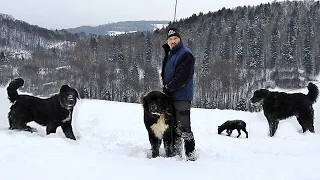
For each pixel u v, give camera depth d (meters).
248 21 92.12
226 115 13.98
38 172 3.85
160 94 5.29
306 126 10.09
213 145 7.04
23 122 7.57
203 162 4.84
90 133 8.23
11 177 3.65
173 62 5.36
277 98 10.05
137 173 4.05
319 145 7.41
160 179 3.88
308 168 4.64
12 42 121.56
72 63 73.31
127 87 61.22
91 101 16.84
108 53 79.06
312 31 77.81
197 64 69.12
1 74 67.81
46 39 130.75
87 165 4.23
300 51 73.88
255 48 74.75
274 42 76.81
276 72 66.88
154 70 65.88
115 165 4.34
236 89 56.38
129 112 13.06
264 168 4.57
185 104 5.30
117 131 8.59
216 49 79.62
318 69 69.69
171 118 5.34
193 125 11.66
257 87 58.75
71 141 5.84
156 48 76.44
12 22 132.75
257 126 11.90
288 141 8.08
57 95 7.50
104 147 6.13
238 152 6.02
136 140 7.38
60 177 3.73
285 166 4.73
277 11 93.25
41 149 4.86
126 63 75.19
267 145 7.46
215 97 55.03
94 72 68.12
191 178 3.98
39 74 69.12
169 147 5.49
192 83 5.35
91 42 85.00
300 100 10.02
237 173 4.26
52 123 7.44
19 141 5.33
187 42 82.12
